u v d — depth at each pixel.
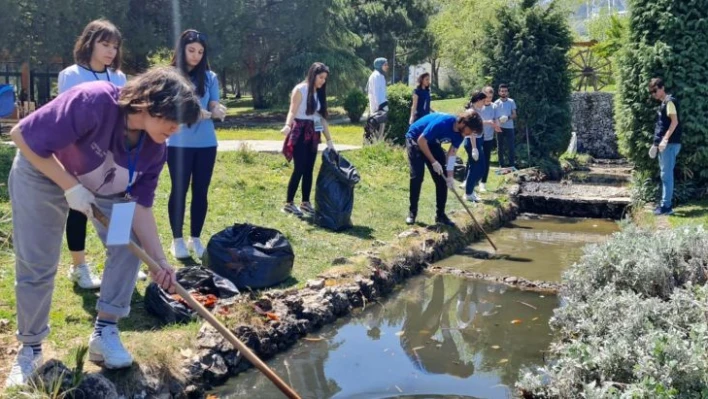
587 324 4.83
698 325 4.20
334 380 4.72
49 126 3.34
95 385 3.80
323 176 8.00
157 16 23.08
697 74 10.12
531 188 12.57
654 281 5.41
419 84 11.47
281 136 15.87
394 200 9.86
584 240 9.45
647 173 10.73
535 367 5.05
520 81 15.27
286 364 4.97
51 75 21.80
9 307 4.75
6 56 19.97
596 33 30.33
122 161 3.64
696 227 6.11
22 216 3.59
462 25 28.39
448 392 4.55
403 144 14.80
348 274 6.45
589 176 14.66
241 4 24.16
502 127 14.05
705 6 10.15
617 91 11.01
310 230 7.79
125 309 4.02
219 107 6.12
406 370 4.94
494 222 10.05
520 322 6.04
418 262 7.52
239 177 9.36
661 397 3.55
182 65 5.82
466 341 5.57
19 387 3.60
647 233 6.37
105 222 3.54
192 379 4.37
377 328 5.82
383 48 40.81
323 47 28.42
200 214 6.29
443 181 8.68
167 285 3.68
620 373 4.05
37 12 19.41
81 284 5.21
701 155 10.20
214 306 5.14
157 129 3.46
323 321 5.70
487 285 7.12
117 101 3.49
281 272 6.00
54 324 4.56
